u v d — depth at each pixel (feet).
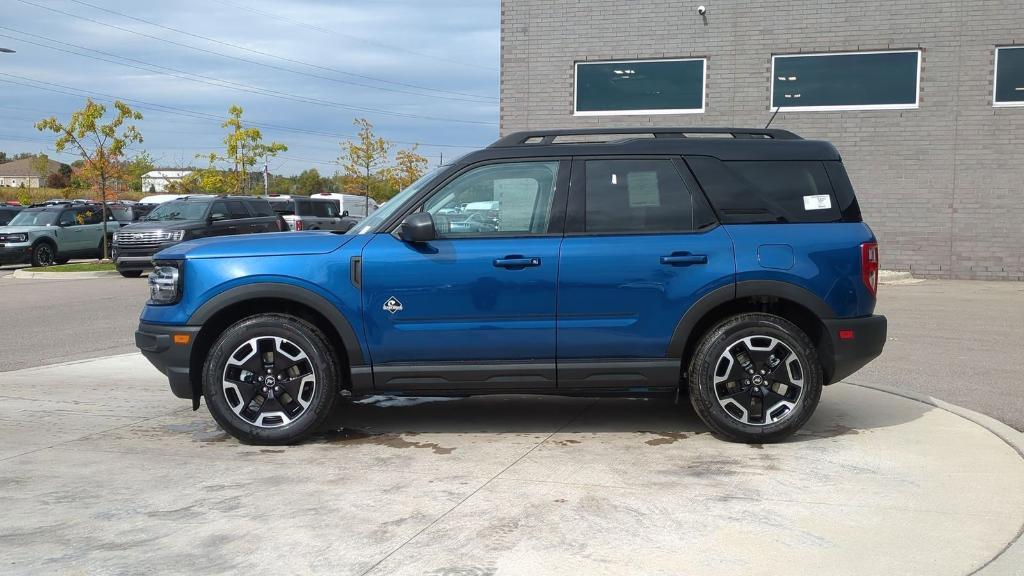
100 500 15.43
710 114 59.57
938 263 57.36
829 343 18.94
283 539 13.60
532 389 19.16
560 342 18.84
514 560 12.76
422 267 18.76
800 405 18.74
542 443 19.19
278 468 17.37
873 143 57.67
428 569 12.44
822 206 19.27
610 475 16.78
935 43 56.29
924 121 56.80
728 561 12.71
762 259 18.80
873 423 20.72
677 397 19.51
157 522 14.34
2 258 81.10
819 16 57.67
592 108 61.26
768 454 18.19
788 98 58.75
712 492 15.74
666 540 13.50
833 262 18.90
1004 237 56.18
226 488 16.08
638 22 60.03
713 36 59.11
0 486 16.22
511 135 19.99
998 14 55.16
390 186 165.48
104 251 87.25
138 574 12.33
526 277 18.71
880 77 57.41
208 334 19.39
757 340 18.85
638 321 18.83
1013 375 26.76
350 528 14.03
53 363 30.71
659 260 18.76
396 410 22.61
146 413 22.27
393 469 17.25
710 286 18.75
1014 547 13.20
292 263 18.88
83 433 20.20
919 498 15.38
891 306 43.52
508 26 61.98
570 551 13.07
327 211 93.91
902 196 57.57
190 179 155.74
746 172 19.33
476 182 19.38
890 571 12.39
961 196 56.65
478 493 15.72
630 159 19.36
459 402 23.57
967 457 17.83
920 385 25.36
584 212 19.13
